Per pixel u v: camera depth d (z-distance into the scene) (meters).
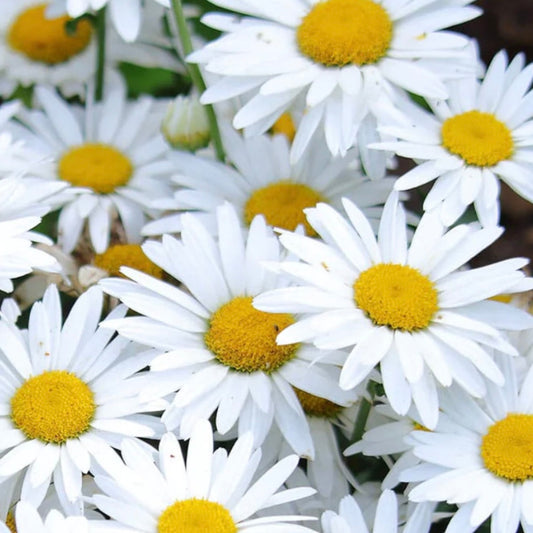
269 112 0.75
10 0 0.87
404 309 0.70
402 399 0.70
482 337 0.70
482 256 0.97
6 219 0.75
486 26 1.09
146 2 0.88
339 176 0.81
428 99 0.77
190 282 0.73
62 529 0.67
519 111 0.77
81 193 0.81
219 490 0.69
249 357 0.72
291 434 0.72
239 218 0.80
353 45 0.75
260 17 0.77
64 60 0.87
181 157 0.80
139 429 0.71
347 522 0.70
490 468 0.71
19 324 0.80
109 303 0.77
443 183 0.75
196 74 0.79
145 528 0.68
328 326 0.70
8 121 0.83
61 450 0.71
